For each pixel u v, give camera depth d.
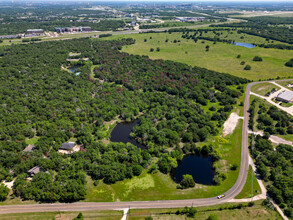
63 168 113.38
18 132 136.62
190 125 151.12
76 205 96.12
